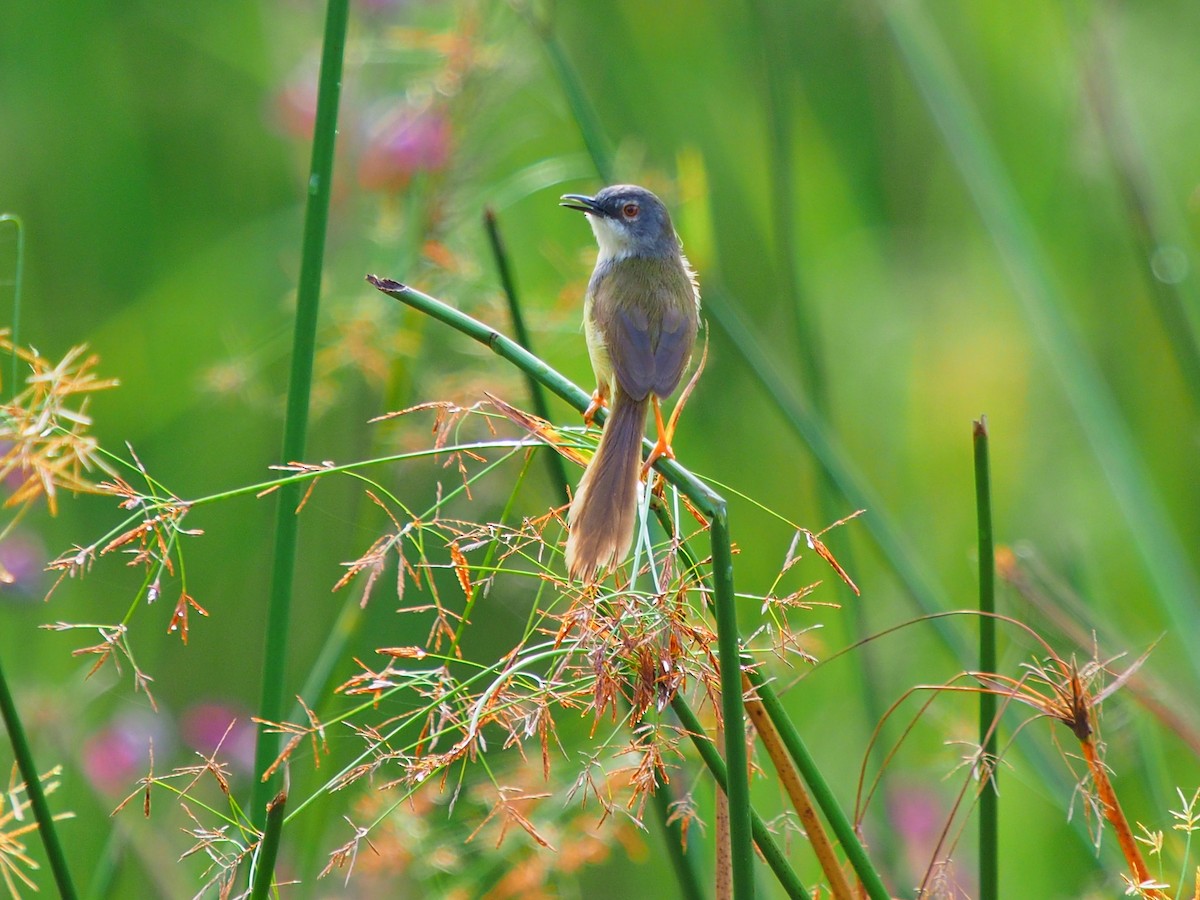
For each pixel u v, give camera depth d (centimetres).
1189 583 977
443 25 1218
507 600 1080
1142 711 887
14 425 542
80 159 1362
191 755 1004
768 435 1309
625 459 567
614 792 645
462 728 491
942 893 552
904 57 1143
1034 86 1473
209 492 1232
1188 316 1061
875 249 1484
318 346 1073
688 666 501
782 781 538
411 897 930
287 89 1188
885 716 543
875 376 1484
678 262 887
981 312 1487
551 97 1360
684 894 652
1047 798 998
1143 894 525
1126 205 1056
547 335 1101
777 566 1248
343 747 926
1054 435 1412
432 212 1050
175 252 1376
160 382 1299
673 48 1441
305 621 1176
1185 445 1350
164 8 1394
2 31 1352
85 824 989
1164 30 1519
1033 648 895
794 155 1441
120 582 1169
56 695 998
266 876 467
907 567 924
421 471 1051
